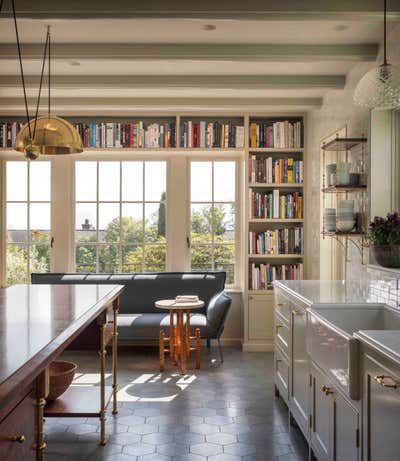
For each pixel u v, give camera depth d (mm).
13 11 3131
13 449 1622
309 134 5957
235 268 6328
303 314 3203
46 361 1722
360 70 4324
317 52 3979
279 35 3809
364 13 3166
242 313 6211
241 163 6293
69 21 3396
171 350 5137
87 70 4629
